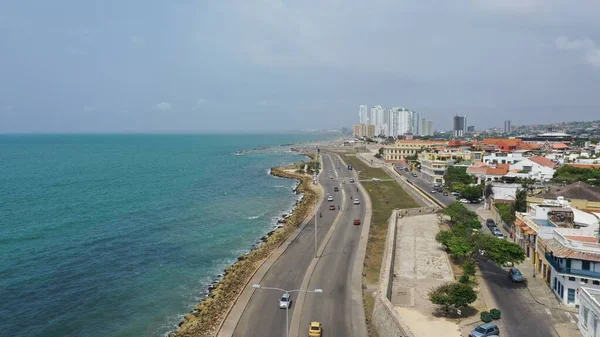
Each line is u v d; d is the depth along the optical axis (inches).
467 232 3026.6
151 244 3740.2
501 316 2062.0
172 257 3422.7
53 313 2482.8
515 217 3277.6
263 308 2301.9
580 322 1727.4
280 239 3641.7
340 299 2390.5
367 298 2410.2
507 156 6707.7
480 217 4131.4
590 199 3299.7
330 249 3272.6
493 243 2650.1
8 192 6102.4
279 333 2042.3
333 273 2775.6
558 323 1984.5
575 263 2142.0
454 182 5625.0
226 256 3467.0
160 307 2573.8
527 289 2381.9
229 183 7386.8
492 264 2800.2
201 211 5064.0
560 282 2212.1
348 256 3095.5
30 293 2726.4
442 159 7121.1
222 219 4682.6
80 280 2938.0
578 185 3491.6
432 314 2111.2
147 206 5295.3
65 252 3484.3
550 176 5398.6
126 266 3211.1
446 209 3870.6
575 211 2783.0
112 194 6092.5
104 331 2304.4
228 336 2018.9
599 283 2087.8
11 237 3838.6
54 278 2962.6
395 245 3230.8
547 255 2423.7
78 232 4050.2
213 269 3184.1
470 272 2481.5
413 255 3014.3
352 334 2023.9
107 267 3179.1
